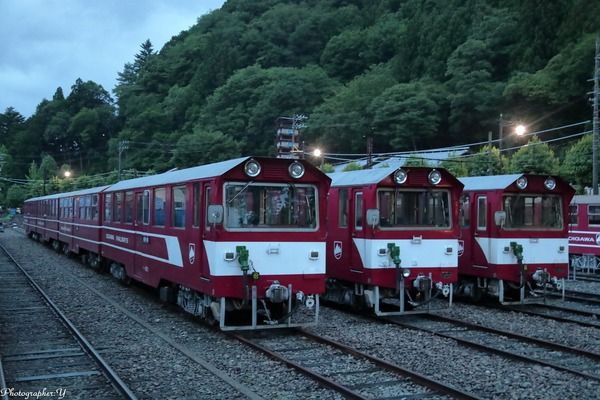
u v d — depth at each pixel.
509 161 37.53
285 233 9.95
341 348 9.07
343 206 12.87
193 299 11.12
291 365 8.05
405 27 76.12
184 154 62.72
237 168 9.66
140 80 104.50
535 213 13.85
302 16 92.19
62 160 105.56
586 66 48.00
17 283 17.09
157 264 12.83
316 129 59.75
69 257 25.58
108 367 7.73
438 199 12.23
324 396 6.83
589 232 22.05
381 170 12.23
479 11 62.53
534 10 56.31
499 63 57.94
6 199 93.06
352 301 12.74
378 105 57.62
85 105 113.69
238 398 6.72
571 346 9.66
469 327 11.20
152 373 7.77
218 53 87.31
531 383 7.36
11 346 9.34
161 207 12.62
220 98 72.19
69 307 12.94
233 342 9.65
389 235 11.73
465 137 57.25
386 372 7.87
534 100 50.59
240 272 9.69
